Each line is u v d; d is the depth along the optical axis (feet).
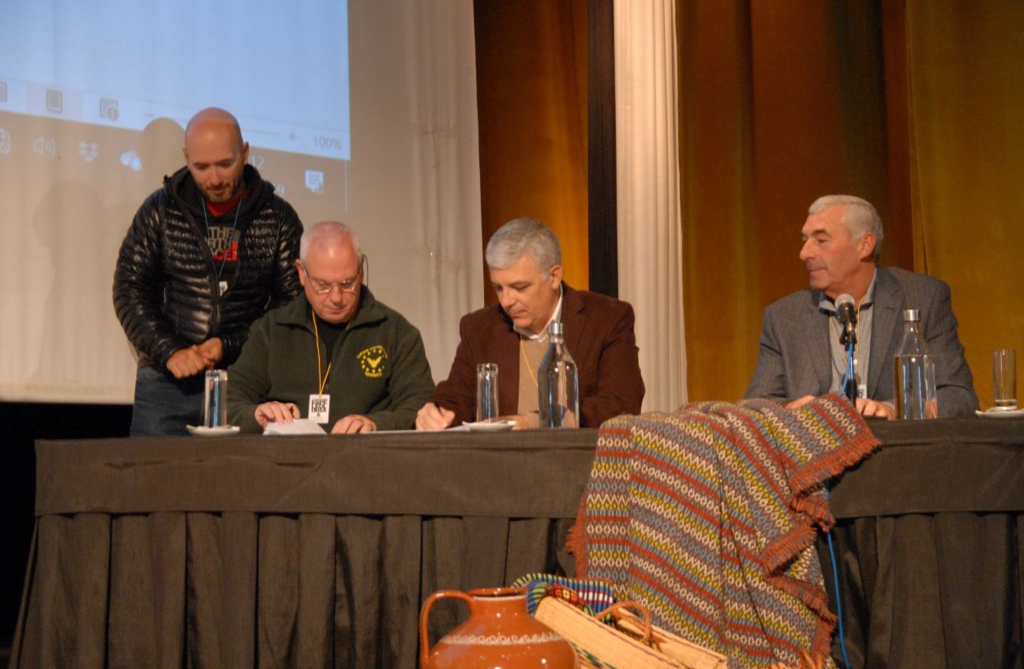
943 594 5.57
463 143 14.46
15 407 12.01
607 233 14.15
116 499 6.60
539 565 5.79
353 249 9.18
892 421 5.72
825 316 9.66
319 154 13.16
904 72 15.51
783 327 9.80
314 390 9.42
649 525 5.51
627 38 14.01
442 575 6.00
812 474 5.53
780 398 9.66
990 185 14.28
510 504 5.84
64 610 6.69
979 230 14.30
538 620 4.89
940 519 5.61
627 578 5.55
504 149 16.05
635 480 5.61
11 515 11.95
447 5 14.44
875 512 5.63
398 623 6.02
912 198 14.94
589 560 5.65
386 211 13.71
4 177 10.87
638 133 13.89
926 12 14.66
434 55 14.28
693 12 16.20
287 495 6.23
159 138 11.87
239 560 6.30
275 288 11.09
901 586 5.60
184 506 6.46
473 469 5.92
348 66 13.47
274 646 6.26
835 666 5.48
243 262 10.81
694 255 16.03
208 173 10.39
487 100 15.98
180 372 10.14
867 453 5.61
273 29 12.85
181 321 10.68
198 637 6.48
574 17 16.37
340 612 6.21
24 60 11.03
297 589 6.26
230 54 12.48
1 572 11.83
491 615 4.68
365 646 6.07
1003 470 5.54
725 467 5.59
